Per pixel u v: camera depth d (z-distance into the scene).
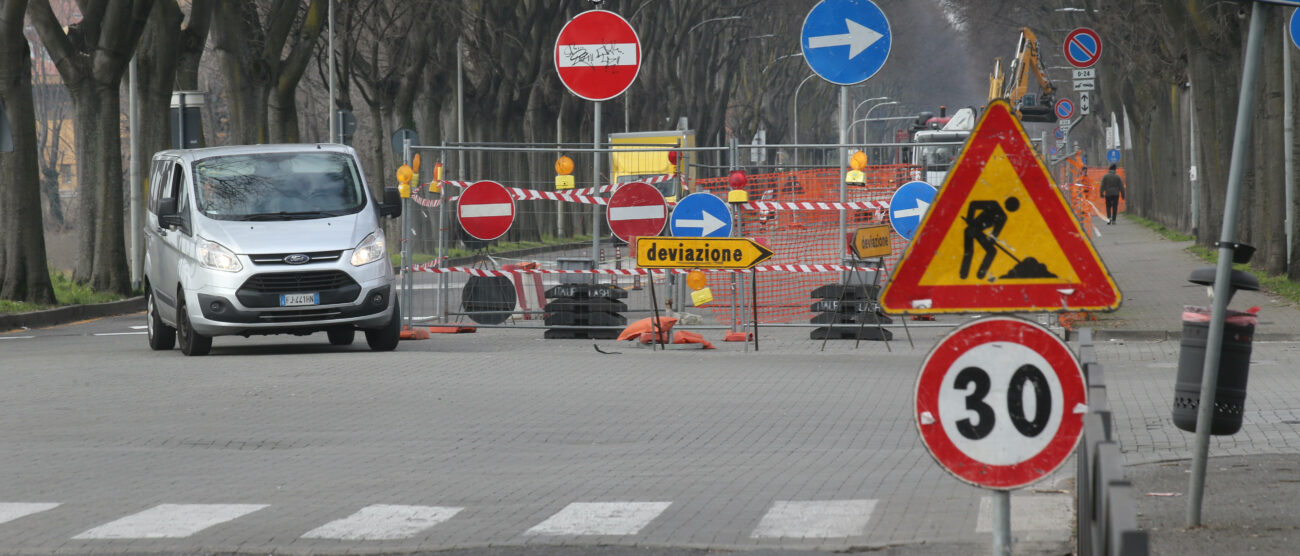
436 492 25.25
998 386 14.40
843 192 56.78
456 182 60.00
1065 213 14.82
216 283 48.56
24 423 34.41
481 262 61.44
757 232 60.31
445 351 51.69
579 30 57.69
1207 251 96.31
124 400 38.28
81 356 51.28
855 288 56.06
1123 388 40.22
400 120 120.12
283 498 24.80
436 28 123.56
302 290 48.88
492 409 36.44
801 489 25.14
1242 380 21.62
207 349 50.22
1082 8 145.50
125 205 99.94
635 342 55.22
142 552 20.67
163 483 26.45
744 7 172.00
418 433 32.56
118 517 23.28
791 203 57.34
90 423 34.31
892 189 58.19
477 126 137.00
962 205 14.88
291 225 50.00
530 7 133.00
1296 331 53.34
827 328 56.06
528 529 21.88
